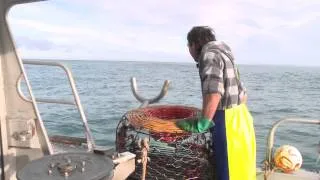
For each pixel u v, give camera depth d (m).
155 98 3.27
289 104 34.56
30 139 3.12
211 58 2.65
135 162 2.78
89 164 2.16
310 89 52.41
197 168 2.85
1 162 3.10
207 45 2.75
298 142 16.55
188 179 2.85
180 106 3.36
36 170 2.05
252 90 47.41
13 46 3.00
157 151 2.88
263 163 3.69
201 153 2.84
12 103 3.12
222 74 2.64
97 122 18.72
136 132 2.86
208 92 2.61
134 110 3.17
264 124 21.33
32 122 3.09
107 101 29.52
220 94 2.61
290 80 70.94
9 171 3.17
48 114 20.02
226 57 2.69
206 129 2.70
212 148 2.81
